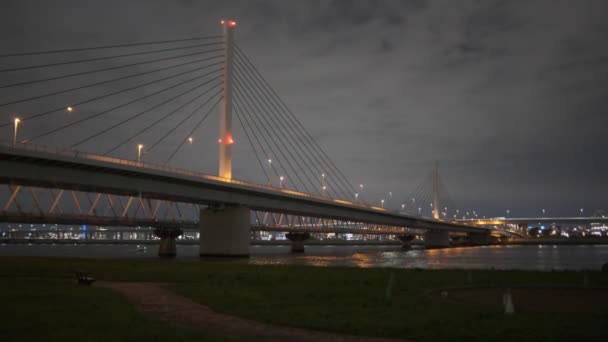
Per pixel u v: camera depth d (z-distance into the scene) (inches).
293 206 3880.4
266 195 3521.2
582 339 561.6
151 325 631.8
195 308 794.2
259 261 3006.9
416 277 1315.2
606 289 1039.0
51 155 2074.3
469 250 6496.1
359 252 5620.1
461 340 566.3
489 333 588.1
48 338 552.1
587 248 7509.8
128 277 1401.3
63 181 2210.9
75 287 1085.8
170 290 1044.5
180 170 2797.7
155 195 2856.8
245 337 581.0
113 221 3312.0
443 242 7431.1
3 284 1137.4
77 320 658.2
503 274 1401.3
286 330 624.7
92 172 2343.8
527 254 4854.8
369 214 5029.5
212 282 1234.6
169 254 4318.4
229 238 3331.7
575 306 806.5
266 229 4950.8
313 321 664.4
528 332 591.2
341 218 4712.1
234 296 917.8
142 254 5147.6
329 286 1107.3
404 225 5885.8
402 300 850.1
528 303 839.7
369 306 797.9
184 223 4097.0
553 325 628.1
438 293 962.1
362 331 606.9
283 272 1545.3
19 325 621.0
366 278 1293.1
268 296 925.2
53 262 2016.5
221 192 3208.7
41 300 848.9
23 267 1712.6
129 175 2517.2
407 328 618.8
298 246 5733.3
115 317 686.5
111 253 5497.1
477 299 882.8
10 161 2005.4
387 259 3619.6
